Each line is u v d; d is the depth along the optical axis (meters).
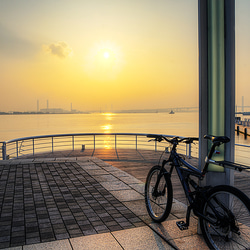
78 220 3.37
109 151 11.24
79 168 6.58
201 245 2.55
